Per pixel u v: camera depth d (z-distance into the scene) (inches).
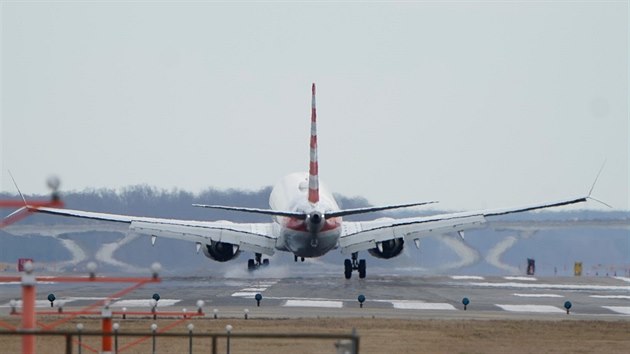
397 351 4653.1
